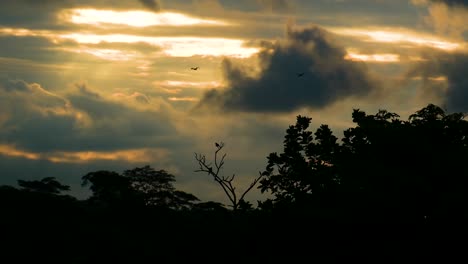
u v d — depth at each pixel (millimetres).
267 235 74875
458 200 64188
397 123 75000
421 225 66812
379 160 70562
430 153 69000
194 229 90375
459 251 65938
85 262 117188
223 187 81062
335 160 73312
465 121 73188
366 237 68750
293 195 74312
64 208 150500
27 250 127188
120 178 169625
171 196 169750
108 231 135625
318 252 71188
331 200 71000
